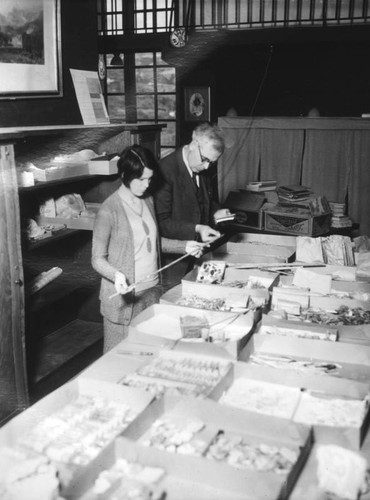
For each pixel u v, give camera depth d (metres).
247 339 2.49
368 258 3.47
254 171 6.34
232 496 1.60
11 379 3.29
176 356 2.37
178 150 3.59
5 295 3.17
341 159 5.90
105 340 3.27
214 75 6.65
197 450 1.74
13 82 3.79
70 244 4.60
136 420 1.82
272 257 3.75
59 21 4.17
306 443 1.76
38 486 1.55
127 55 7.11
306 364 2.33
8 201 3.10
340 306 2.98
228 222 6.11
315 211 5.68
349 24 5.89
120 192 3.12
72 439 1.83
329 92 6.38
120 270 3.09
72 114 4.51
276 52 6.43
